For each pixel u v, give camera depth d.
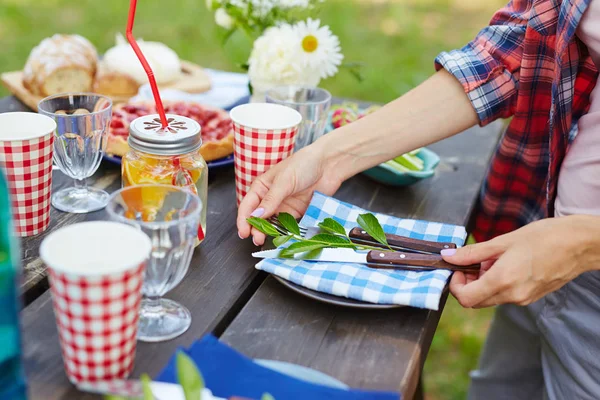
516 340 1.46
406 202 1.23
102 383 0.67
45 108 1.04
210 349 0.75
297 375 0.73
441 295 0.90
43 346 0.76
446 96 1.20
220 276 0.93
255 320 0.84
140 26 4.36
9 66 3.56
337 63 1.40
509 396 1.55
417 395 1.45
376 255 0.92
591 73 1.19
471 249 0.91
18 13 4.37
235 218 1.10
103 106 1.08
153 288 0.76
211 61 3.92
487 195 1.42
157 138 0.90
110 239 0.70
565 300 1.20
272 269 0.90
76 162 1.06
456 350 2.31
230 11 1.48
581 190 1.13
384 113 1.18
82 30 4.18
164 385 0.69
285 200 1.11
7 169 0.91
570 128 1.23
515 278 0.87
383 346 0.81
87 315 0.66
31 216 0.96
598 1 1.03
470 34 4.69
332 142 1.13
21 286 0.86
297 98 1.32
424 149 1.36
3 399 0.63
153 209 0.78
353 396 0.70
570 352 1.20
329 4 4.94
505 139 1.31
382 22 4.79
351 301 0.86
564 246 0.90
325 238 0.94
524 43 1.15
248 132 1.05
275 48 1.36
